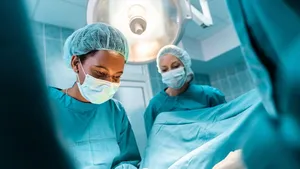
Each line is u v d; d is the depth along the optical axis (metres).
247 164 0.29
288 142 0.23
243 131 0.56
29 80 0.19
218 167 0.53
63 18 2.08
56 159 0.19
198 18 1.03
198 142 0.94
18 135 0.18
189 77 1.46
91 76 0.96
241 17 0.30
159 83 2.58
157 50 1.07
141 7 0.98
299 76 0.20
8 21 0.19
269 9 0.25
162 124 1.11
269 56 0.27
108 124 1.14
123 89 2.29
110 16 0.99
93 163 0.98
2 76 0.18
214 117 1.00
